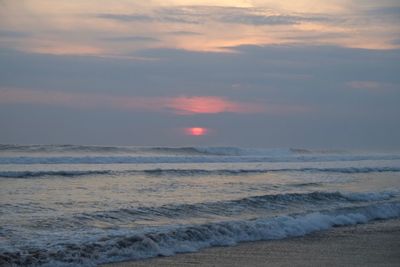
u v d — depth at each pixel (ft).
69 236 38.47
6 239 36.70
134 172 90.63
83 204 54.39
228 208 55.72
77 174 84.33
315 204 62.44
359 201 67.36
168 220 47.80
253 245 40.78
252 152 192.24
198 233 41.63
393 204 63.57
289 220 49.42
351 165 142.41
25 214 46.93
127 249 35.88
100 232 40.45
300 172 107.86
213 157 146.00
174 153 170.50
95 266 32.50
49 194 61.11
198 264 34.06
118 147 165.07
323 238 44.68
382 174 112.57
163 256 35.83
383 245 42.06
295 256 37.22
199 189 72.18
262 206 58.34
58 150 151.94
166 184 76.23
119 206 53.78
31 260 31.73
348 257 37.19
